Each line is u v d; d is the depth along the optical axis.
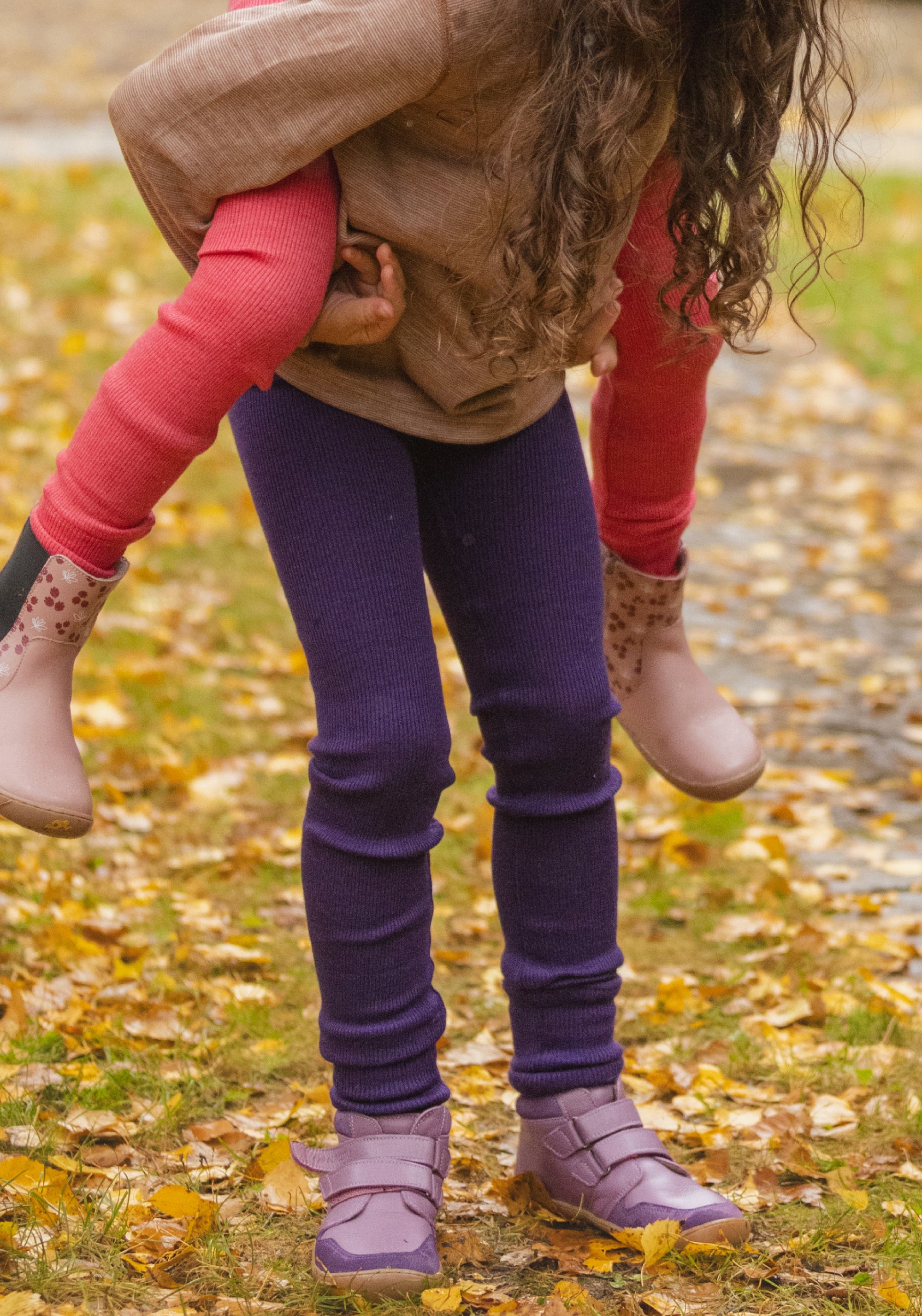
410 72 2.16
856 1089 3.53
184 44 2.26
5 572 2.42
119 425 2.29
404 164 2.30
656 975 4.32
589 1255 2.70
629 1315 2.51
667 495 3.01
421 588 2.60
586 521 2.72
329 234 2.32
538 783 2.70
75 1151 3.05
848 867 5.21
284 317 2.27
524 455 2.66
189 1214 2.73
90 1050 3.52
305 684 6.82
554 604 2.65
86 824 2.44
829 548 9.49
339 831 2.55
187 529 8.52
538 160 2.21
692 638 7.83
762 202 2.32
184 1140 3.16
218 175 2.24
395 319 2.38
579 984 2.75
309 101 2.19
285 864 5.00
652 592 3.08
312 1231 2.79
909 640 7.91
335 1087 2.68
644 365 2.77
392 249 2.38
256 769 5.86
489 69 2.19
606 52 2.14
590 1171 2.76
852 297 15.43
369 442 2.56
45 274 12.48
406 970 2.60
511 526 2.66
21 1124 3.12
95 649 6.82
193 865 4.94
